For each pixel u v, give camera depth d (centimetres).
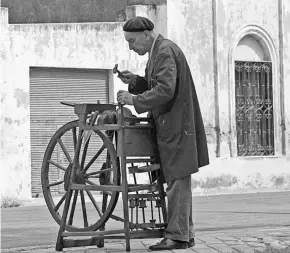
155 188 1013
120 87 2334
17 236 1392
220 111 2530
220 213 1809
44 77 2241
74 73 2286
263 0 2638
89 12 2584
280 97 2664
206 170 2484
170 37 2439
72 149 2233
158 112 989
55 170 2216
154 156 1009
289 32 2684
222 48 2545
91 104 1005
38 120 2230
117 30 2334
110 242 1133
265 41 2638
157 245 996
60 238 1015
